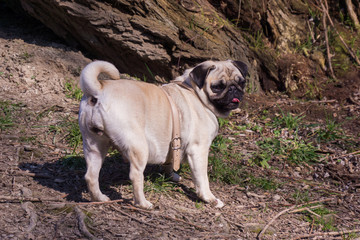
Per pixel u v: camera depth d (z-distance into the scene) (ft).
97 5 23.08
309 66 28.32
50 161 16.11
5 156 15.72
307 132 21.85
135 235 11.50
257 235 12.66
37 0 24.44
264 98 26.30
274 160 19.08
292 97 26.81
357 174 18.28
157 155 13.11
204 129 13.70
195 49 24.82
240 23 28.48
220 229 12.62
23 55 23.57
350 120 23.61
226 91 13.43
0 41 25.12
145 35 23.93
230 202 14.80
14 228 11.02
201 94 13.71
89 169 12.48
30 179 14.32
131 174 12.43
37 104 20.72
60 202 12.77
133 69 25.57
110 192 14.11
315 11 31.04
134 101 12.10
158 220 12.53
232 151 19.26
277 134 21.24
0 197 12.39
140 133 12.14
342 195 16.46
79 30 24.61
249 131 21.65
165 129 12.90
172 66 24.82
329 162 19.26
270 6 28.71
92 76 11.69
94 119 11.74
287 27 29.32
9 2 28.58
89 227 11.58
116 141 12.00
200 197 14.05
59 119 19.53
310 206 15.15
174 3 25.03
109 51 25.11
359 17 32.19
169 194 14.58
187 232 12.14
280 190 16.44
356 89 27.17
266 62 27.25
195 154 13.69
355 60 29.25
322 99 26.37
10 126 18.42
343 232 13.08
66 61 23.91
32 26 27.86
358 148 20.49
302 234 13.05
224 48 25.91
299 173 18.26
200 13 26.18
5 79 22.22
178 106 13.28
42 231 11.12
